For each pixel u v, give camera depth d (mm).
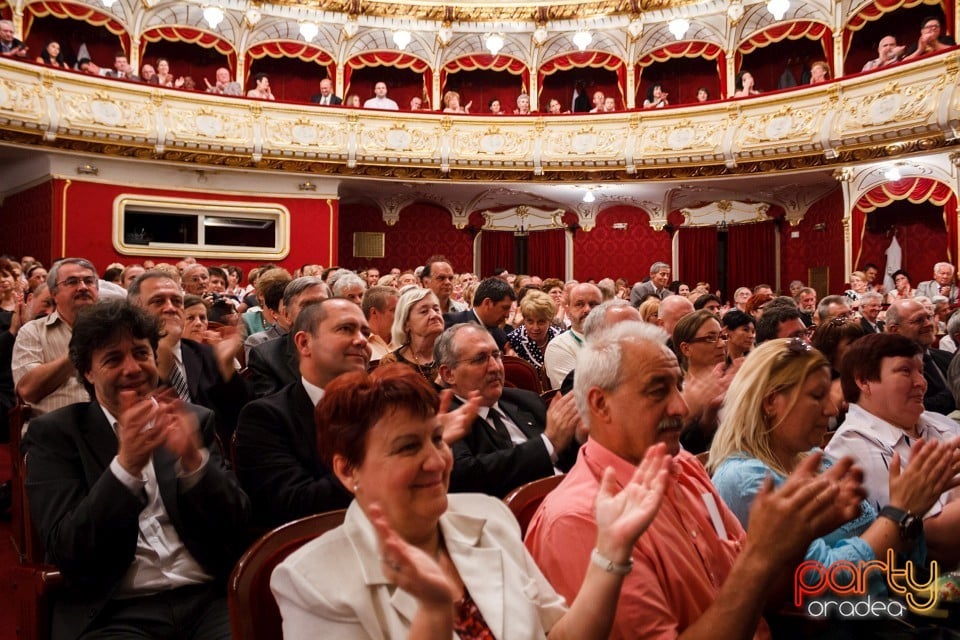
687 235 15539
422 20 15039
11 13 12758
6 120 11055
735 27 14391
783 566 1414
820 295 13820
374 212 15797
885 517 1929
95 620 2006
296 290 4141
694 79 15742
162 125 12422
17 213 12930
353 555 1353
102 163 12352
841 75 13508
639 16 14680
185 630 2111
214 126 12867
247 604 1560
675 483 1834
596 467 1746
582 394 1838
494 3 14820
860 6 13219
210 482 2047
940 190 11273
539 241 16266
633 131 13609
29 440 2156
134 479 1883
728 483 2109
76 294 3553
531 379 4438
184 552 2176
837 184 13367
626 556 1341
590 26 15008
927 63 10938
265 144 13094
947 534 2213
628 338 1814
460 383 2959
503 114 13867
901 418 2504
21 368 3531
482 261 16266
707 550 1788
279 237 13641
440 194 15391
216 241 13367
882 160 11633
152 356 2238
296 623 1320
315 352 2662
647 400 1756
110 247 12422
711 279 15359
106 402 2184
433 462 1392
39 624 1979
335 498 2410
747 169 13023
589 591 1353
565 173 13938
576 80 16203
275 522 2453
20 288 6445
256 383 3529
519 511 2010
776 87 15086
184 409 1975
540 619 1436
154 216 13055
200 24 14430
